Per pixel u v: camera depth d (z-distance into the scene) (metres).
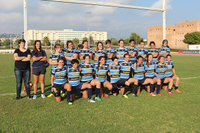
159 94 5.18
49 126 3.11
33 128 3.04
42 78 4.88
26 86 4.75
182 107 4.10
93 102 4.46
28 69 4.73
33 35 123.50
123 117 3.50
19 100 4.64
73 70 4.56
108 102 4.48
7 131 2.94
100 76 4.98
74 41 67.69
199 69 11.30
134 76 5.37
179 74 9.15
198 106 4.18
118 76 5.12
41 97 4.97
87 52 5.73
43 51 4.82
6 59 20.50
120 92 5.32
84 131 2.93
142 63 5.34
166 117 3.52
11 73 9.66
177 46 70.25
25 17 6.74
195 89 5.88
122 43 5.96
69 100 4.40
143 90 5.90
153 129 3.02
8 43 87.06
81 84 4.64
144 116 3.55
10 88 6.03
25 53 4.60
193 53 40.06
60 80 4.55
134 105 4.23
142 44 6.55
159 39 70.00
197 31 57.53
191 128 3.08
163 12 9.80
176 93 5.41
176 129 3.04
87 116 3.54
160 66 5.54
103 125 3.15
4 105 4.21
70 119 3.40
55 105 4.25
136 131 2.95
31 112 3.77
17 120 3.36
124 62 5.19
